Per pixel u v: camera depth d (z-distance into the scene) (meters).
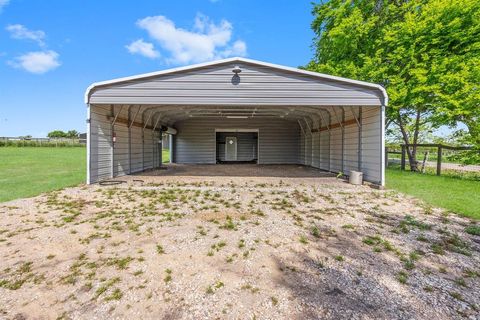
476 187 6.76
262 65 7.07
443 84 10.06
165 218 4.10
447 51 10.66
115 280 2.33
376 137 7.38
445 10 10.09
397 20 12.28
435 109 10.60
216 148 16.84
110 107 8.19
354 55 13.90
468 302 2.01
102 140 7.78
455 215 4.29
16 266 2.58
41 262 2.66
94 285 2.26
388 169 12.38
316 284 2.27
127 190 6.40
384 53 12.37
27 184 6.97
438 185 7.10
